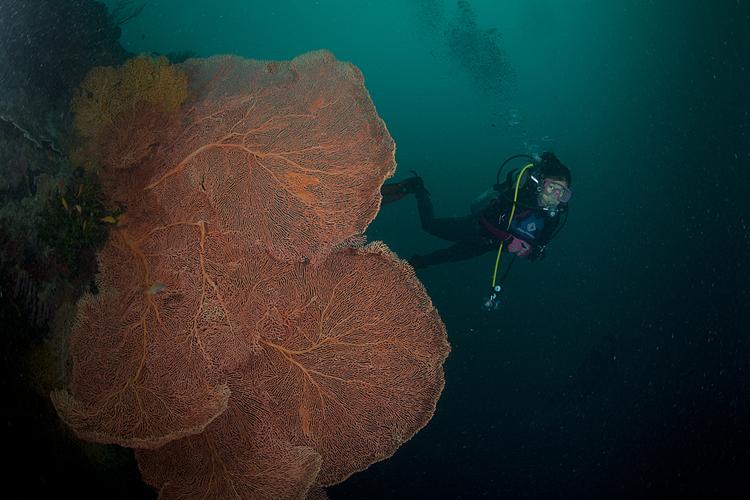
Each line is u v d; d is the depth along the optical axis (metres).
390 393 2.64
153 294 2.46
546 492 7.50
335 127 2.57
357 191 2.51
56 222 2.71
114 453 3.04
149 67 2.73
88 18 3.72
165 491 2.43
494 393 10.16
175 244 2.50
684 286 15.70
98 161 2.72
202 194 2.54
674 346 12.62
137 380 2.32
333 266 2.65
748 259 14.49
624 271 18.44
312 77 2.68
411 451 8.01
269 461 2.44
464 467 7.80
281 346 2.56
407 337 2.68
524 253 4.32
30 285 2.58
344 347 2.63
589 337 13.47
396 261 2.68
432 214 4.59
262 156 2.52
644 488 7.79
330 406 2.59
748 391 11.04
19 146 2.61
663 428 9.38
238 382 2.47
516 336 13.50
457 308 14.84
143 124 2.63
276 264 2.55
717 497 7.69
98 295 2.50
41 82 2.90
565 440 8.85
